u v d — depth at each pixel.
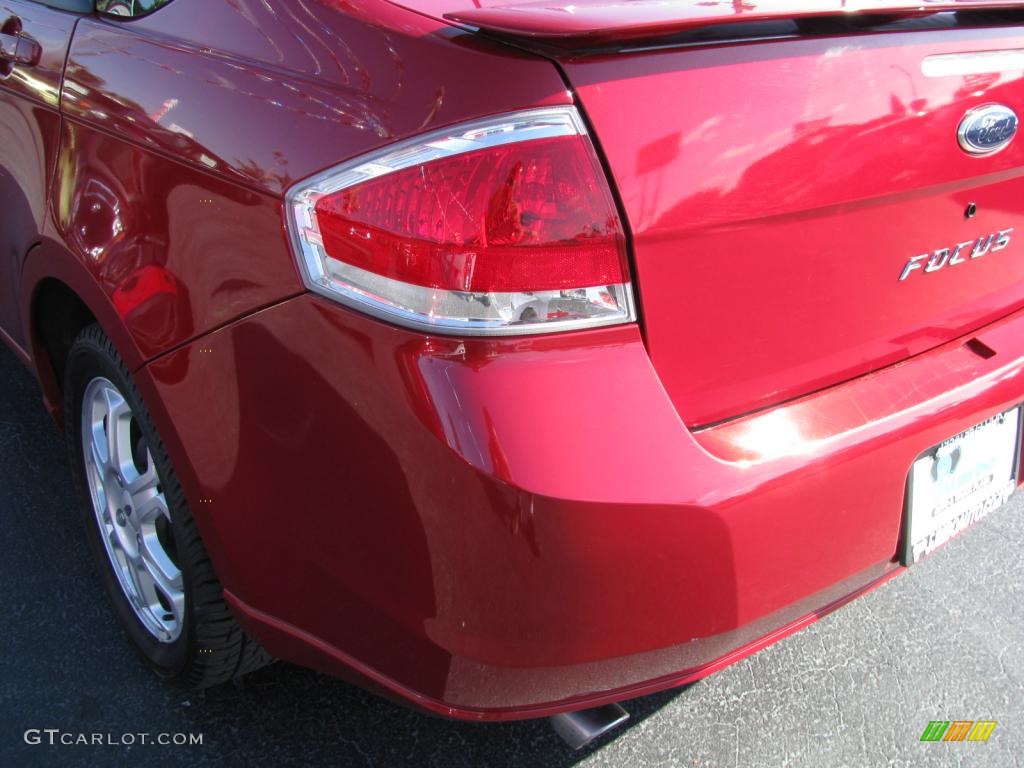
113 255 1.71
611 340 1.36
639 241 1.33
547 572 1.31
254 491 1.55
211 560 1.75
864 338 1.65
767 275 1.47
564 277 1.32
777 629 1.62
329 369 1.38
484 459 1.27
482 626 1.36
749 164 1.39
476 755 2.00
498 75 1.31
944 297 1.76
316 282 1.37
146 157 1.65
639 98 1.33
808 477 1.47
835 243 1.53
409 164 1.30
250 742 1.99
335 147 1.36
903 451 1.61
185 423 1.62
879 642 2.35
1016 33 1.68
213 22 1.66
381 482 1.36
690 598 1.41
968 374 1.75
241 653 1.93
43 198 1.97
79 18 1.97
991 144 1.66
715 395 1.48
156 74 1.69
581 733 1.59
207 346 1.54
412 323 1.31
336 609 1.53
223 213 1.49
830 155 1.46
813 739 2.08
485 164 1.29
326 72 1.44
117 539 2.12
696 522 1.36
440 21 1.41
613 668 1.43
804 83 1.43
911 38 1.54
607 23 1.28
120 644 2.21
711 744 2.06
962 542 2.71
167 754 1.95
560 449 1.29
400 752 1.99
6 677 2.10
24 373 3.16
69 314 2.17
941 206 1.66
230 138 1.50
